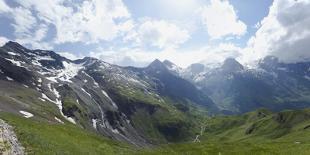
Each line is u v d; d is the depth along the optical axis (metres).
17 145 32.78
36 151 34.09
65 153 39.00
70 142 51.28
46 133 53.12
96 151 51.44
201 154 55.09
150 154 55.22
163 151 58.38
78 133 69.06
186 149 61.19
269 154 52.06
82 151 46.69
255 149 57.38
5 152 28.59
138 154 55.22
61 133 60.00
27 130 44.97
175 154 55.12
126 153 55.94
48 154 34.78
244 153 53.75
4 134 33.34
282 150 55.16
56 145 42.62
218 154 54.47
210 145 66.44
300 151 53.00
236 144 66.31
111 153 53.62
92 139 65.44
